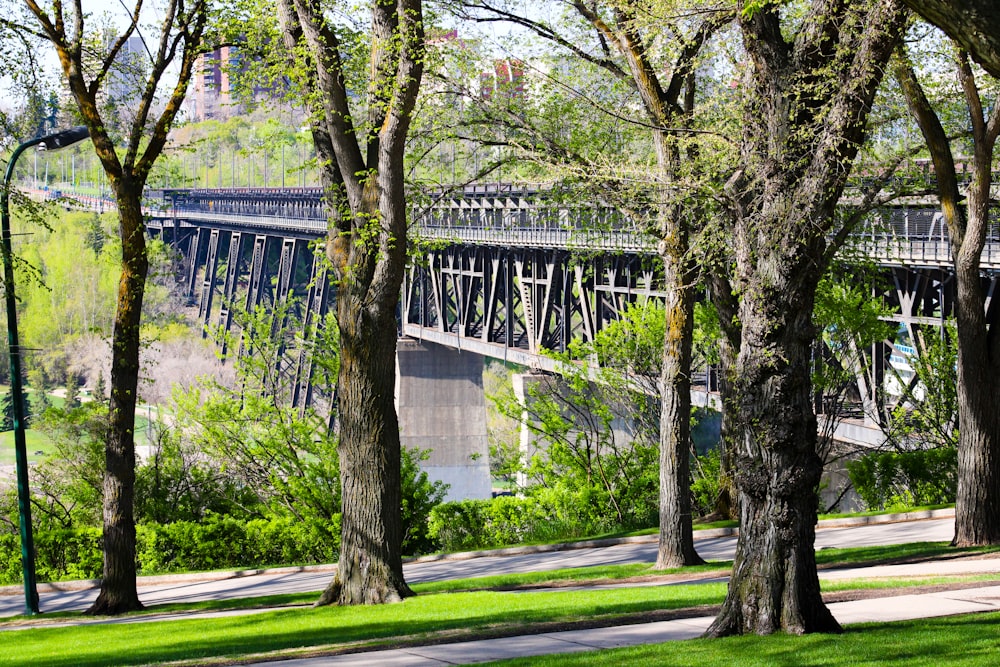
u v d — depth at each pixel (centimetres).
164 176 3206
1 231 2780
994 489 2631
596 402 4316
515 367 10450
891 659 1174
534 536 4109
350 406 2291
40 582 3588
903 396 4462
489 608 1956
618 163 2600
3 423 9844
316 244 2716
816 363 4238
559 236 6606
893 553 2584
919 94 2638
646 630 1558
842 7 1446
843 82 1435
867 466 3931
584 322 6606
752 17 1493
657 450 4228
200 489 4412
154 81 2800
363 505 2270
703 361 4806
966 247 2662
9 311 2834
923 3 663
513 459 4541
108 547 2728
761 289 1454
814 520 1450
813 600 1432
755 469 1448
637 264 6309
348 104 2455
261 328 4241
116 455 2755
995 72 669
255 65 2606
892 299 5412
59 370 13388
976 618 1439
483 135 2712
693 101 2652
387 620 1906
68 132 2841
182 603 2836
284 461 4069
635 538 3550
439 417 9231
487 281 8038
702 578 2414
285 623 2005
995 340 2648
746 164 1529
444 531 4069
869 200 2747
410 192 2739
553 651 1392
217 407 4025
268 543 3969
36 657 1784
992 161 2969
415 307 10238
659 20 2134
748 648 1310
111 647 1850
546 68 2730
